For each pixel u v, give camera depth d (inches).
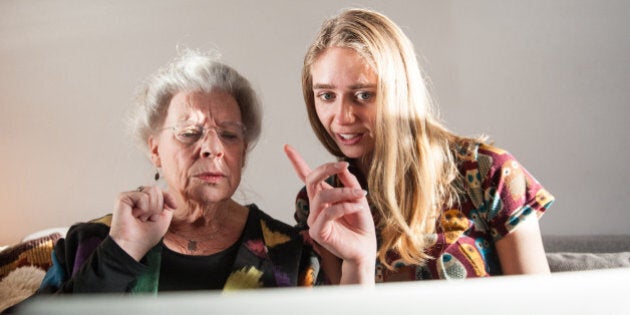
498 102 77.3
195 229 42.7
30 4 79.7
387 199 45.2
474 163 47.3
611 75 76.3
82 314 14.8
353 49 44.6
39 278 51.4
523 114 77.3
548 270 46.9
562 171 77.1
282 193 72.9
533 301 15.5
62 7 79.7
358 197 35.6
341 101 45.3
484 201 46.8
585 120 76.9
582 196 76.7
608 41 76.2
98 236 41.3
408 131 46.5
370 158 48.4
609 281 15.9
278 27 76.4
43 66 79.6
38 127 79.7
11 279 50.8
